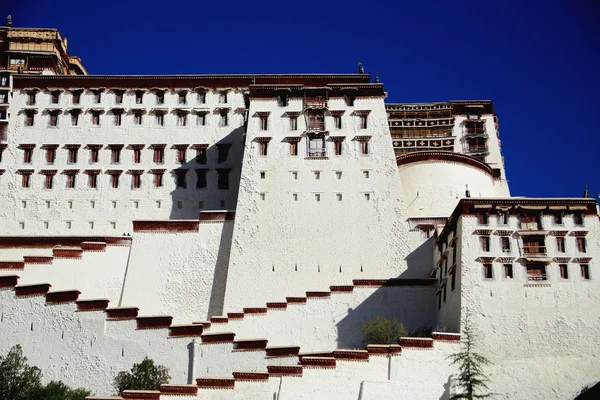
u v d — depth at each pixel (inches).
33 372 2225.6
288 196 2859.3
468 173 3110.2
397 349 2208.4
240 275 2738.7
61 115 3312.0
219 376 2249.0
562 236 2335.1
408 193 3053.6
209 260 2819.9
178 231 2856.8
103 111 3321.9
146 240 2834.6
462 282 2292.1
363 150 2933.1
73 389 2249.0
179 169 3233.3
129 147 3272.6
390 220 2832.2
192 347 2304.4
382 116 2982.3
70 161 3245.6
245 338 2498.8
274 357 2304.4
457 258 2358.5
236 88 3383.4
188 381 2276.1
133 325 2321.6
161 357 2297.0
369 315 2561.5
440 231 2800.2
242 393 2137.1
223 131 3314.5
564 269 2301.9
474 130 3540.8
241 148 3275.1
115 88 3356.3
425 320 2566.4
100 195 3191.4
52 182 3206.2
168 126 3319.4
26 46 3659.0
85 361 2287.2
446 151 3307.1
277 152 2915.8
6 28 3681.1
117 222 3159.5
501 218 2358.5
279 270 2751.0
